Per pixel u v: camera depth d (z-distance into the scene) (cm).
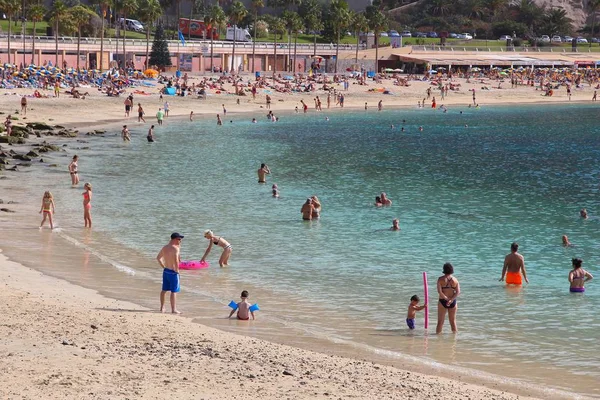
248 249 3756
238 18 18512
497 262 3588
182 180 5938
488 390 1931
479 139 9931
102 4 15400
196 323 2456
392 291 3050
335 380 1870
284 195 5369
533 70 19400
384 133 10312
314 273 3316
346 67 19062
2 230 3916
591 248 3909
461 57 19650
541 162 7738
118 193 5256
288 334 2422
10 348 1931
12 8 13600
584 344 2423
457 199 5403
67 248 3594
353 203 5128
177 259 2550
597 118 13300
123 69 14638
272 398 1686
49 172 5984
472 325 2608
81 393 1627
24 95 11100
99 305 2577
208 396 1669
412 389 1848
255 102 13312
